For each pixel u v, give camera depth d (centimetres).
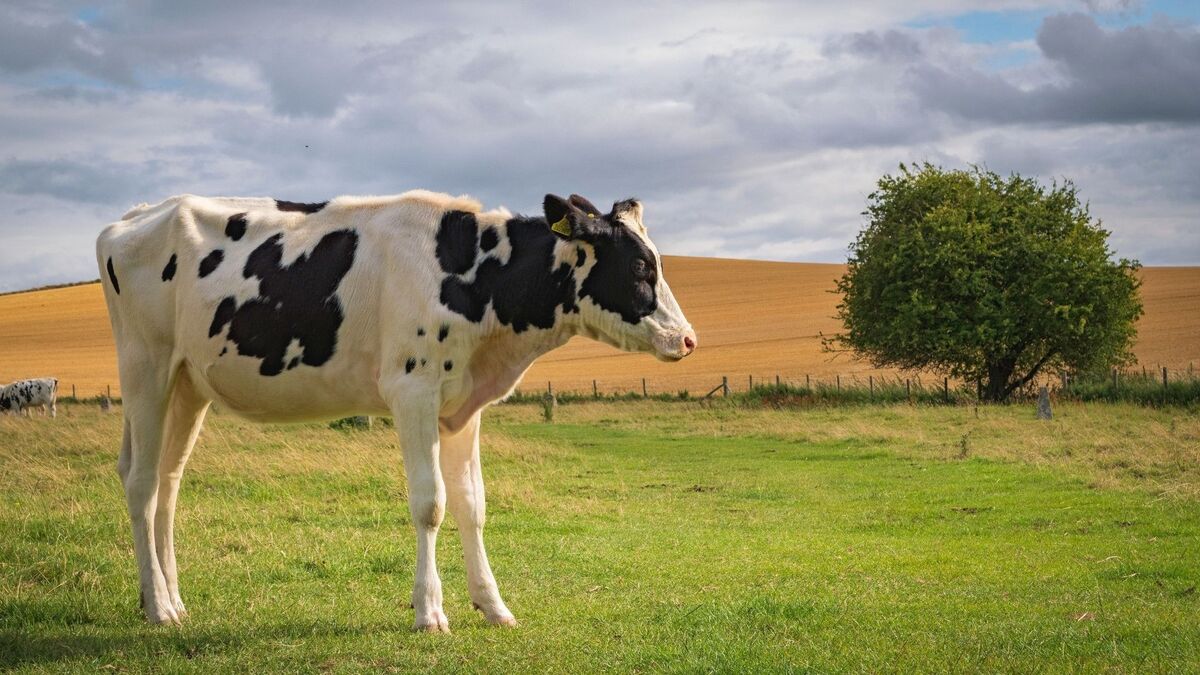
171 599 786
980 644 676
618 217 759
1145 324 6488
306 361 750
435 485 713
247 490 1380
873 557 1084
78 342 7481
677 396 4431
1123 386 3656
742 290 9306
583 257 752
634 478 1841
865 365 5909
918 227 4291
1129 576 973
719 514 1443
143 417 786
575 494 1592
